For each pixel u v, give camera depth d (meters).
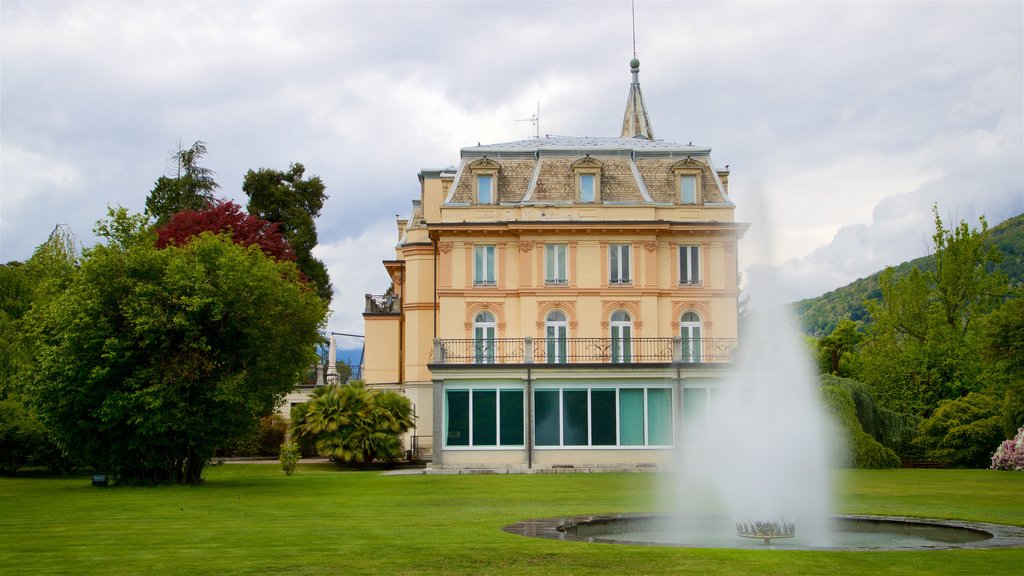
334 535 15.32
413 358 45.50
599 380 36.78
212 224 52.25
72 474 38.03
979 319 50.22
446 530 16.03
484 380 36.62
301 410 40.66
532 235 41.25
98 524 17.23
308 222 64.81
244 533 15.65
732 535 16.16
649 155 43.28
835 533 16.50
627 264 41.50
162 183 64.75
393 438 40.06
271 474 35.12
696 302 41.56
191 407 28.39
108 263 28.02
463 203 41.72
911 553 13.31
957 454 39.59
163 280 28.34
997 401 41.84
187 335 27.95
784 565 12.17
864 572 11.67
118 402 27.38
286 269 36.53
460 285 41.31
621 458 36.44
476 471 35.25
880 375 50.66
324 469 39.78
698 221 41.56
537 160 42.69
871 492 24.86
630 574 11.52
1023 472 34.72
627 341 41.22
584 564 12.21
